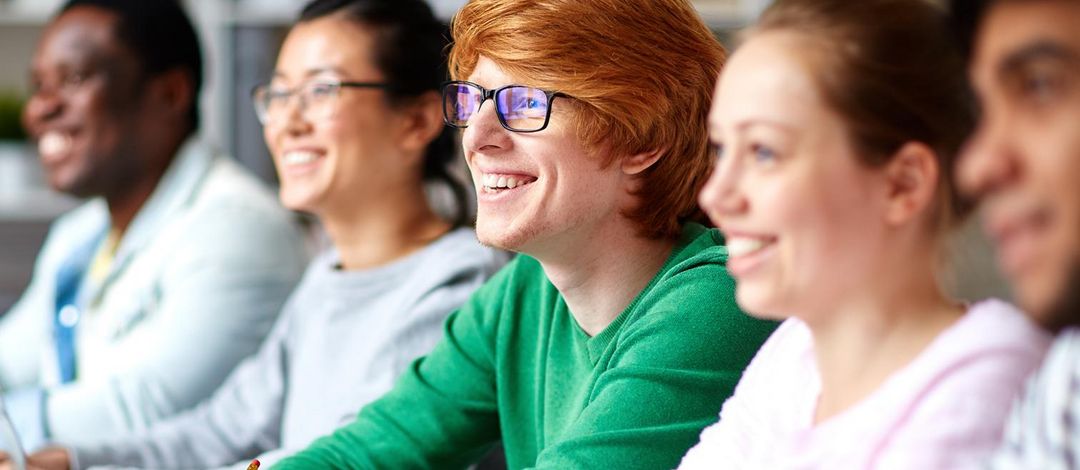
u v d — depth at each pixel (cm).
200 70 229
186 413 193
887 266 74
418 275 165
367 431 140
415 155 173
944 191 73
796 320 90
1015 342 71
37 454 160
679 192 118
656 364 109
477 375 138
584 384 121
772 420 87
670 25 115
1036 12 64
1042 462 66
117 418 194
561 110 111
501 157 114
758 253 75
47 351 227
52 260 251
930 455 71
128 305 206
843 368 78
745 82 73
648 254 120
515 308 134
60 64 221
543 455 110
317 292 177
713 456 92
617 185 116
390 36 171
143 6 220
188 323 200
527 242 115
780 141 72
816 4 73
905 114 71
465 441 140
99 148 221
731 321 110
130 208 226
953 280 78
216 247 204
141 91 221
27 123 229
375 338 164
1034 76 64
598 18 111
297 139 173
